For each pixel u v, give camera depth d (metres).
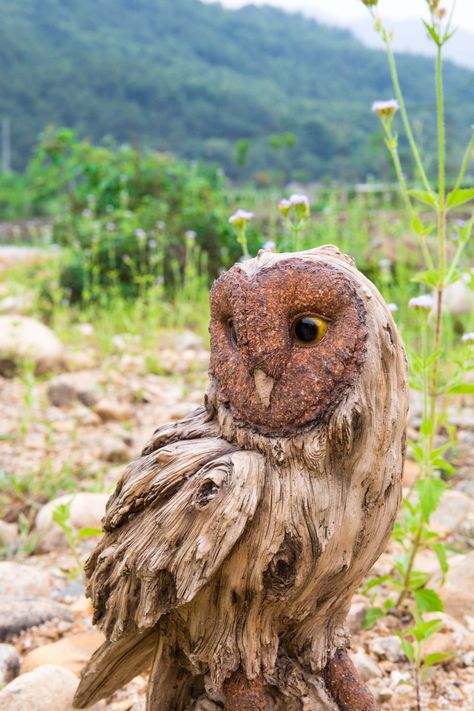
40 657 1.27
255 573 0.88
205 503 0.86
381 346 0.88
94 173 4.40
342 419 0.87
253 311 0.87
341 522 0.88
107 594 0.94
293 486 0.87
